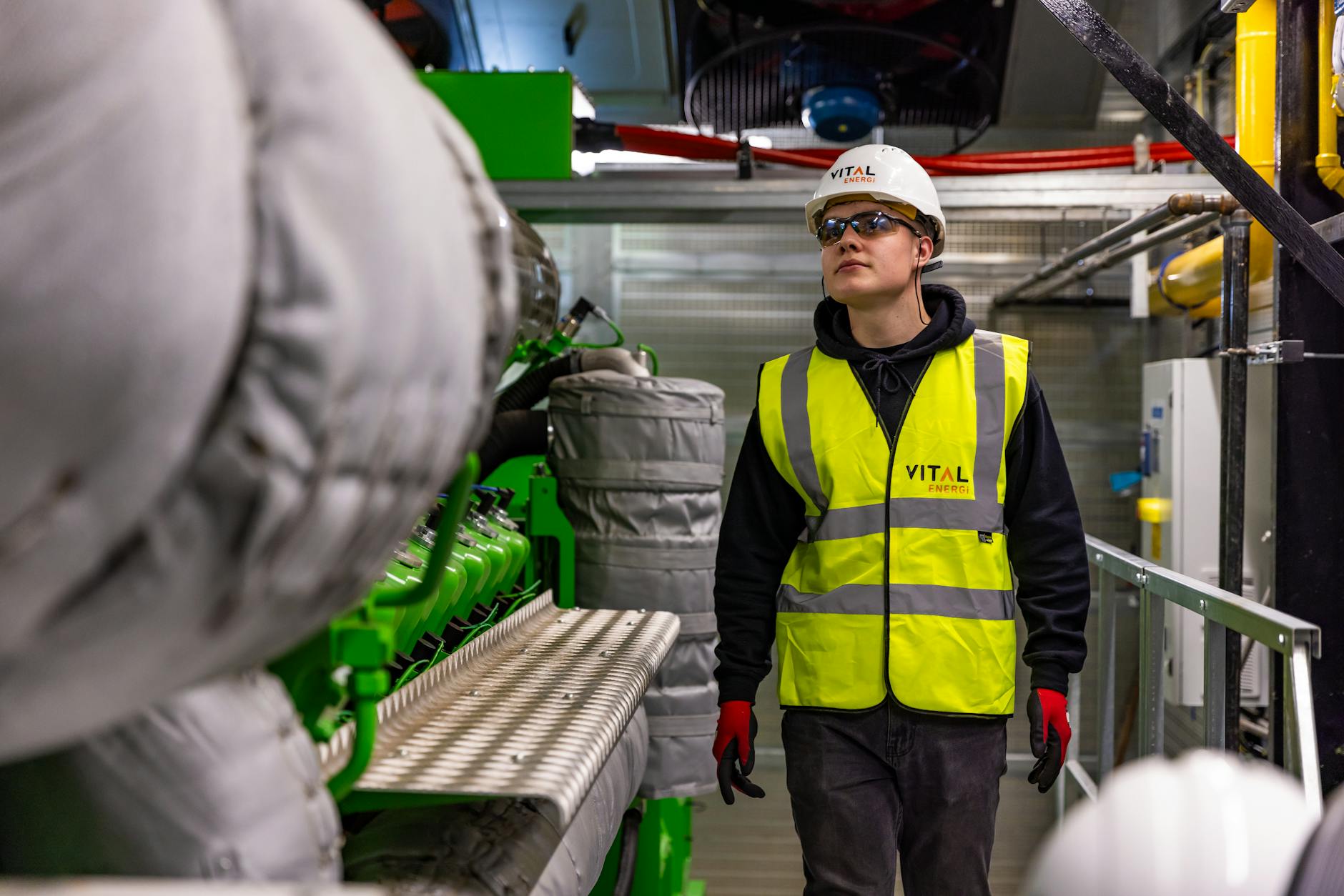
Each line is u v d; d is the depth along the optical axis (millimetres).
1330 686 2391
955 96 4168
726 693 2025
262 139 538
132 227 467
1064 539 1928
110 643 510
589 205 3236
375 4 3791
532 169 3389
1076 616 1920
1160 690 2303
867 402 1946
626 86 4668
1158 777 588
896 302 1964
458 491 919
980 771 1865
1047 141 5004
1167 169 4758
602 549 2709
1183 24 4281
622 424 2693
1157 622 2299
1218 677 1977
